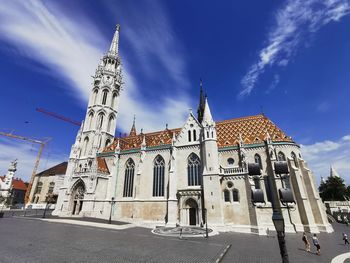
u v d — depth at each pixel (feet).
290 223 135.95
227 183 150.51
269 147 156.46
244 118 204.54
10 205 286.87
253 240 103.81
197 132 181.16
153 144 203.82
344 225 185.16
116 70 288.30
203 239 104.73
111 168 209.56
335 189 278.67
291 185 146.82
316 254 78.54
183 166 174.50
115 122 266.36
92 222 150.61
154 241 96.32
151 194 179.63
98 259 64.80
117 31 322.96
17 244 78.64
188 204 157.58
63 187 215.51
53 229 118.62
